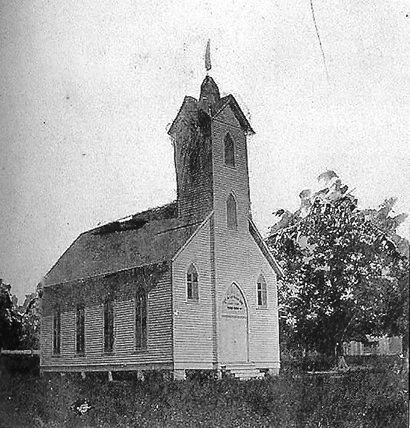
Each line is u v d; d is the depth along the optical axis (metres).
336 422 48.84
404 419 47.69
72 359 55.50
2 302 58.56
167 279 52.53
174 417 51.41
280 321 50.62
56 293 56.69
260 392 50.38
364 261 49.47
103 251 55.22
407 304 48.28
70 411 55.12
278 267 50.94
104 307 54.56
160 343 52.28
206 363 51.28
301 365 49.97
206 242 52.22
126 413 52.91
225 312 51.44
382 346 48.62
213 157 52.78
